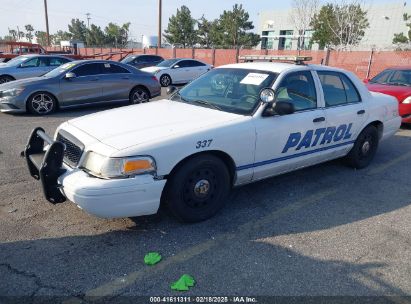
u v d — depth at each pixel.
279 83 4.11
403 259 3.12
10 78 12.46
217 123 3.59
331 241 3.38
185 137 3.29
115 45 63.56
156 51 28.91
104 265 2.93
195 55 25.38
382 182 4.95
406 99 7.91
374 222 3.79
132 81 10.38
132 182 3.04
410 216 3.95
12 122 8.16
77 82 9.38
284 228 3.60
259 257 3.10
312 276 2.86
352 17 27.14
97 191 2.96
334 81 4.80
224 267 2.95
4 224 3.53
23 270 2.84
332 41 28.39
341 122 4.71
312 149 4.48
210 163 3.50
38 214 3.74
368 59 17.17
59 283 2.71
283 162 4.18
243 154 3.72
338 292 2.68
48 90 8.98
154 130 3.37
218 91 4.34
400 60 16.16
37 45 23.52
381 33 40.09
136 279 2.78
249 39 41.06
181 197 3.42
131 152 3.04
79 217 3.70
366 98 5.19
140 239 3.32
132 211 3.13
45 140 3.44
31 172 3.75
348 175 5.18
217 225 3.62
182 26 46.00
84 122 3.73
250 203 4.16
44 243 3.22
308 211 4.00
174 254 3.11
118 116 3.84
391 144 7.02
